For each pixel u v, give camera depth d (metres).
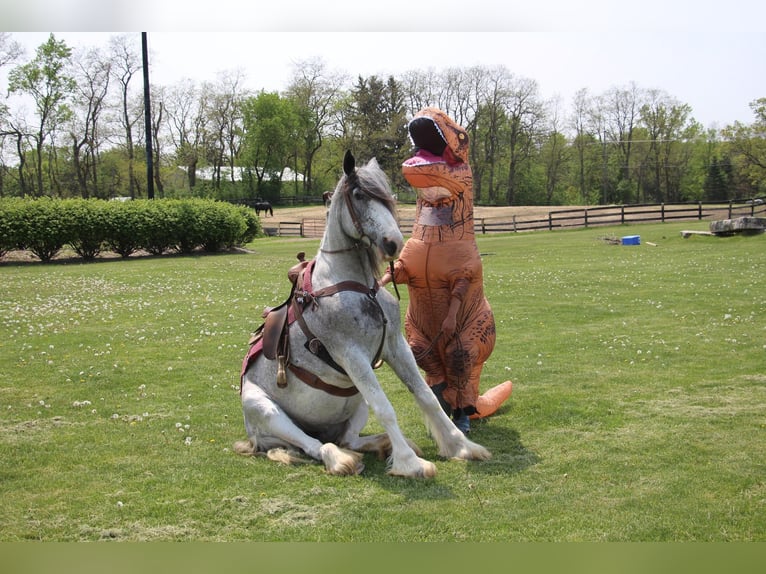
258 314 13.79
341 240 5.50
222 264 24.95
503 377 8.55
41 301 15.77
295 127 82.38
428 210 6.28
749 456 5.55
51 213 27.69
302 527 4.50
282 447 5.79
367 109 71.19
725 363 8.86
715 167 77.19
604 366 8.97
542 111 76.12
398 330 5.70
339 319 5.35
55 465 5.69
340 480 5.24
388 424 5.31
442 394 6.42
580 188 84.06
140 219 29.31
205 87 78.06
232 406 7.54
